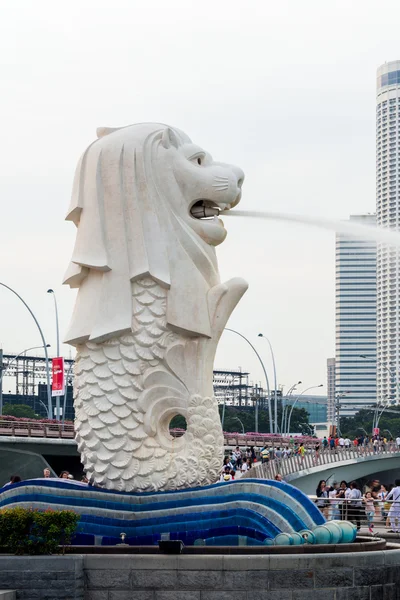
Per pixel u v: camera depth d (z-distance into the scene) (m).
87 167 22.34
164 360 21.42
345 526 19.55
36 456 62.62
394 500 29.28
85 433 21.48
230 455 59.38
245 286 21.97
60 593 16.94
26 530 17.62
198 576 17.14
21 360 155.25
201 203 22.45
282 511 19.41
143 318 21.47
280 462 55.81
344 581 17.77
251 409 176.38
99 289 21.67
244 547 18.02
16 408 142.00
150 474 20.98
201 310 21.61
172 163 21.94
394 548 20.23
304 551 18.23
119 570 17.19
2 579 16.98
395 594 18.55
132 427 21.20
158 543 18.53
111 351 21.50
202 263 21.89
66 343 21.94
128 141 22.00
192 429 21.31
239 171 22.45
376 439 90.62
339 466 66.50
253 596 17.14
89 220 21.94
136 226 21.67
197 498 20.45
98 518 20.70
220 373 181.62
